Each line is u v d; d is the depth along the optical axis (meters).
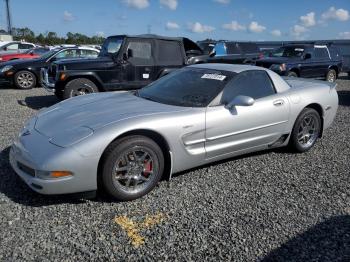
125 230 3.03
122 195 3.46
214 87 4.24
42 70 9.09
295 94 4.88
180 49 9.17
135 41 8.52
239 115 4.19
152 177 3.65
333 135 6.24
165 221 3.20
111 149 3.34
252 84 4.52
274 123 4.60
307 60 12.91
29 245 2.78
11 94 10.59
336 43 17.11
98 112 3.80
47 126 3.63
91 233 2.97
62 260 2.62
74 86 8.11
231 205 3.53
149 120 3.57
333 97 5.39
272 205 3.55
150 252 2.75
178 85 4.52
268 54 14.19
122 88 8.55
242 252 2.78
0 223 3.05
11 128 6.18
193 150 3.92
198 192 3.79
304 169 4.56
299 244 2.90
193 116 3.85
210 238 2.96
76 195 3.33
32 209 3.30
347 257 2.75
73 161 3.17
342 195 3.83
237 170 4.43
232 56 13.62
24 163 3.31
